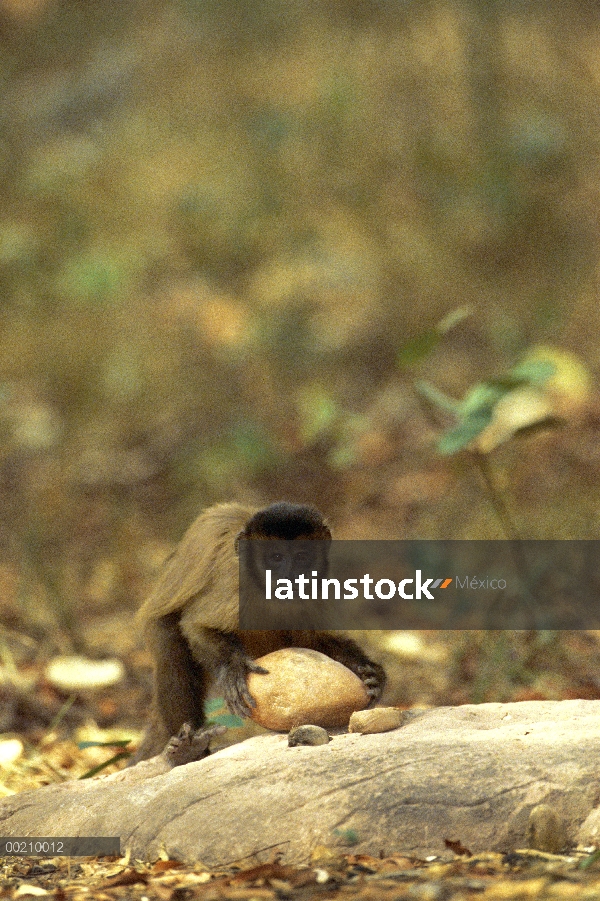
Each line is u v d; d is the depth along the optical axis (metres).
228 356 21.80
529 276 22.33
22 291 23.66
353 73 24.97
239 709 8.38
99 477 20.31
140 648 14.24
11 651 14.07
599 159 23.22
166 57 26.69
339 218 23.61
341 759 7.05
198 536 9.62
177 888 6.17
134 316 22.83
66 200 24.42
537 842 6.39
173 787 7.36
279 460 20.09
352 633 14.24
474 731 7.46
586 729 7.31
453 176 23.53
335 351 21.88
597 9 24.61
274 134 24.42
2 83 27.69
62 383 22.59
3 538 18.64
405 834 6.52
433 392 12.55
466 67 24.28
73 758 10.98
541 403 17.19
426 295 22.38
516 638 12.84
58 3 28.80
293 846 6.61
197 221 23.95
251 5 26.36
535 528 15.57
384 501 18.48
